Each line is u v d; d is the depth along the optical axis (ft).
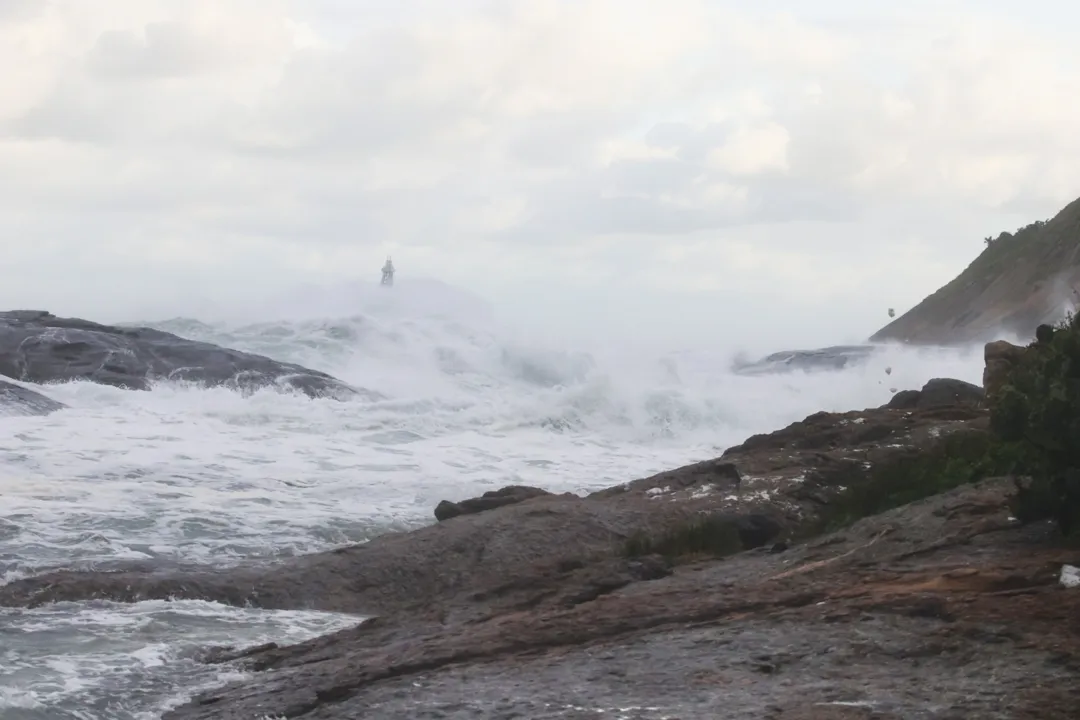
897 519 32.65
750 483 44.39
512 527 41.06
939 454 41.27
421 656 25.31
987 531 29.63
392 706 21.81
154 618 33.30
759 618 25.20
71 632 31.37
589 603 28.71
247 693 24.45
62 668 27.53
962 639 21.85
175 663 28.45
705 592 28.32
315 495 54.75
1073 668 20.01
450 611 32.09
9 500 50.14
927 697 19.22
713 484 45.11
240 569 39.55
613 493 46.03
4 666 27.48
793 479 44.45
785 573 29.76
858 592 25.86
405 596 37.58
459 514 46.09
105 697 25.17
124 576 37.40
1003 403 28.84
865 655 21.74
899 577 26.73
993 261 261.65
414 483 58.65
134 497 52.06
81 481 55.77
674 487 45.60
